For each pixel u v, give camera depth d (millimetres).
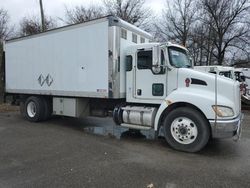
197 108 6992
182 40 35250
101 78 8586
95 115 9883
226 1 33750
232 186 4895
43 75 10445
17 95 12195
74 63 9328
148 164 5992
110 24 8273
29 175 5293
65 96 9977
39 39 10469
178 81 7410
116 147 7312
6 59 12016
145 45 8008
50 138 8219
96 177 5219
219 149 7285
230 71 17656
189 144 6965
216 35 33844
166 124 7289
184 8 37875
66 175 5301
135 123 8156
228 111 6684
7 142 7707
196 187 4852
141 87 8094
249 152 7035
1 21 35312
